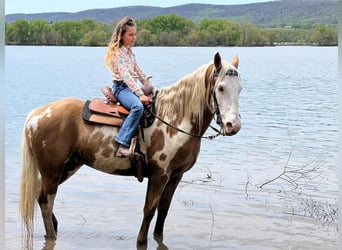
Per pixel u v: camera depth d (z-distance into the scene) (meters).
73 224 7.50
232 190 9.16
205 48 76.75
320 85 29.88
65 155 6.64
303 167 10.42
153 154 6.44
